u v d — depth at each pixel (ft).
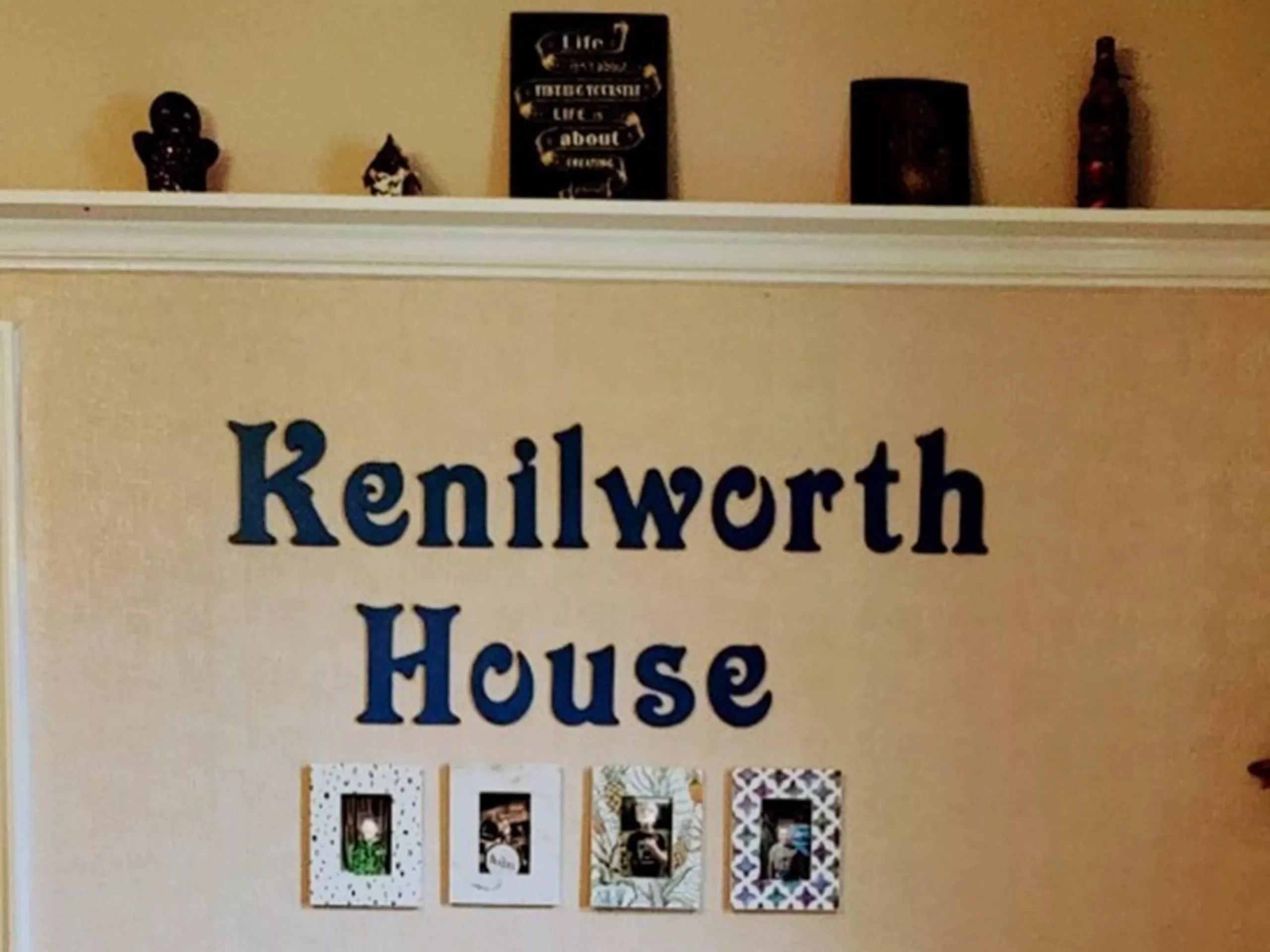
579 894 5.46
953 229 5.08
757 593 5.40
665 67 5.29
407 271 5.25
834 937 5.46
